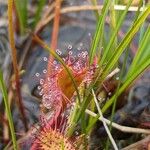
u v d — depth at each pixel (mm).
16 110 199
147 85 198
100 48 156
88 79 134
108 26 219
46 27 233
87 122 171
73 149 132
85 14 236
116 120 183
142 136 174
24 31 226
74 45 221
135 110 187
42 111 143
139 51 153
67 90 132
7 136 188
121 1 175
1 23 231
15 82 186
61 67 134
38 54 222
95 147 173
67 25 233
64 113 140
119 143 175
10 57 218
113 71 153
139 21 128
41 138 133
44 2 221
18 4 215
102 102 170
